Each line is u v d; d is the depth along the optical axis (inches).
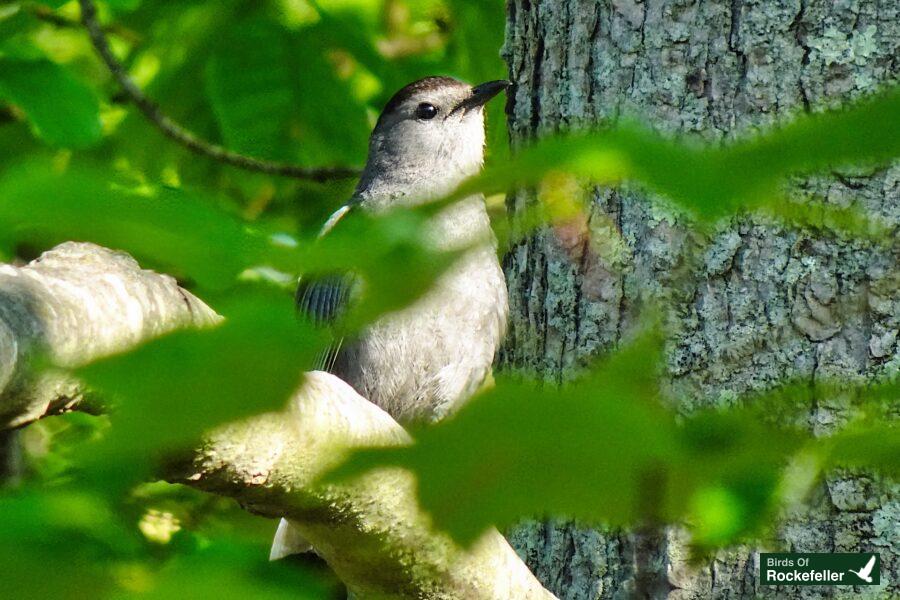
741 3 256.7
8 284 71.8
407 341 343.6
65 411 70.0
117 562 59.7
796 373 240.5
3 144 432.8
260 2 434.9
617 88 276.8
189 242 50.6
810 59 248.5
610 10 280.5
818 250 241.0
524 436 49.4
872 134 44.7
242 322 48.1
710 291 251.1
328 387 101.9
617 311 271.4
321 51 422.0
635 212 265.0
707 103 260.4
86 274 79.3
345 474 50.6
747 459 56.6
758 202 46.3
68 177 48.4
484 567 139.6
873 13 244.4
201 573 58.8
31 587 54.2
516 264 309.0
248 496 106.5
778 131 46.4
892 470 56.8
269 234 54.4
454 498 49.1
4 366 64.7
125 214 49.2
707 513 55.2
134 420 46.4
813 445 57.6
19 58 372.2
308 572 64.4
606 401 51.2
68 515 59.7
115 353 46.8
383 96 500.7
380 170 414.3
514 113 311.9
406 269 54.9
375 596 139.6
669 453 52.5
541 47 303.6
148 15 462.6
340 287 57.9
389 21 500.7
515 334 306.5
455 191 55.2
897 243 232.4
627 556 262.4
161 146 454.9
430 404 352.5
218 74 414.0
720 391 246.5
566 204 69.2
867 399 61.9
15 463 321.7
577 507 49.6
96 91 404.2
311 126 421.1
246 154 423.2
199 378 46.8
